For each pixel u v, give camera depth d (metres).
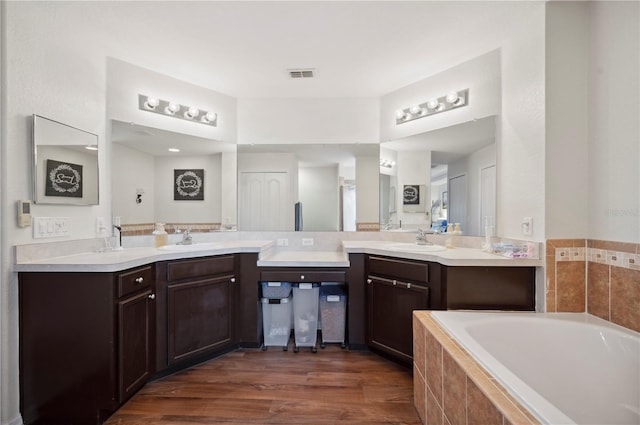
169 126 2.58
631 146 1.50
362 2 1.72
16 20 1.57
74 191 1.91
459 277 1.87
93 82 2.09
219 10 1.78
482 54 2.25
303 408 1.71
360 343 2.40
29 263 1.58
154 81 2.49
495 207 2.17
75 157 1.92
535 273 1.84
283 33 2.00
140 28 1.94
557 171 1.77
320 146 3.00
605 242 1.64
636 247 1.47
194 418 1.63
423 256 2.01
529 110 1.89
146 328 1.86
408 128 2.73
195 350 2.13
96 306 1.59
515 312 1.77
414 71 2.50
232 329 2.36
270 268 2.42
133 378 1.73
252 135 3.01
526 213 1.92
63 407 1.58
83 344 1.59
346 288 2.56
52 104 1.78
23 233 1.60
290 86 2.76
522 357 1.56
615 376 1.40
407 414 1.67
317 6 1.75
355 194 2.97
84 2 1.69
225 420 1.61
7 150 1.53
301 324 2.47
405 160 2.75
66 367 1.58
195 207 2.75
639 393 1.33
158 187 2.54
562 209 1.77
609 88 1.62
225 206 2.91
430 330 1.50
